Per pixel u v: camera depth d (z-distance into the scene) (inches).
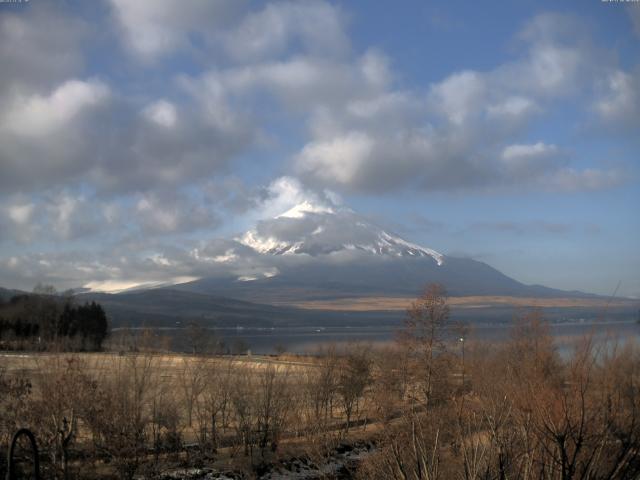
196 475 1748.3
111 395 1691.7
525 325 2417.6
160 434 2014.0
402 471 690.8
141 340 3403.1
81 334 4655.5
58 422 1535.4
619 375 677.3
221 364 2891.2
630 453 621.3
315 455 1882.4
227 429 2309.3
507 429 696.4
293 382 2728.8
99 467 1642.5
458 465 735.7
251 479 1776.6
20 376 1802.4
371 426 2321.6
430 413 1098.1
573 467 589.6
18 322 4589.1
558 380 769.6
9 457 518.9
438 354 2463.1
